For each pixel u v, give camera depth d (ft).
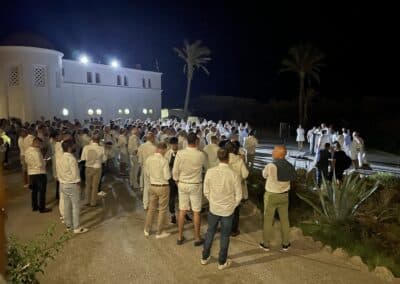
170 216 27.37
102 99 114.21
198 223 21.76
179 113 156.15
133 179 37.32
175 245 21.85
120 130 46.11
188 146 21.56
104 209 29.43
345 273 18.51
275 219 26.03
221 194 18.26
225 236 18.47
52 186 37.70
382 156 78.33
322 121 144.15
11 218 26.78
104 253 20.62
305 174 36.88
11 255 12.34
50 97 91.25
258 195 30.78
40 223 25.66
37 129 42.57
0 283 7.69
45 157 38.09
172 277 17.87
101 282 17.34
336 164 35.65
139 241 22.45
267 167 20.94
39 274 17.97
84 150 29.71
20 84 87.15
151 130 42.06
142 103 130.21
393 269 18.45
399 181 35.09
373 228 22.70
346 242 21.09
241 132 70.69
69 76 104.37
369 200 27.66
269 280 17.65
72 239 22.71
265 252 21.02
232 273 18.34
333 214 24.11
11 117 87.71
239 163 22.93
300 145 83.97
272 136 126.52
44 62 89.61
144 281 17.44
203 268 18.84
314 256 20.56
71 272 18.30
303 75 125.18
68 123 52.85
